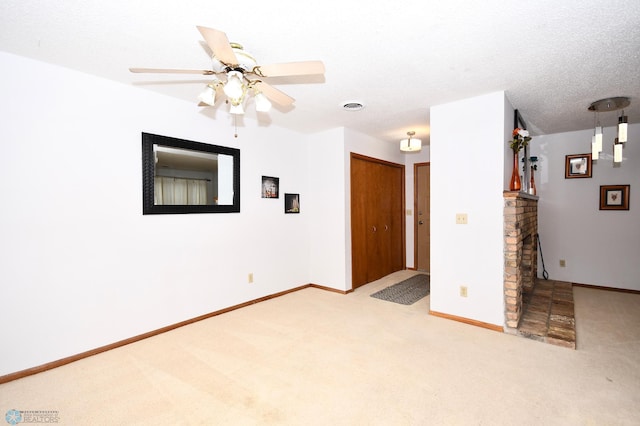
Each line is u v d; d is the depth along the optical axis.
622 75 2.38
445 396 1.85
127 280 2.62
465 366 2.18
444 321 3.03
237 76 1.73
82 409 1.77
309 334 2.76
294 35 1.82
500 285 2.76
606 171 4.02
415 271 5.40
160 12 1.60
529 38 1.86
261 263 3.76
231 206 3.40
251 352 2.43
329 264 4.22
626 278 3.92
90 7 1.55
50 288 2.22
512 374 2.07
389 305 3.56
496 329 2.79
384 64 2.20
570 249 4.27
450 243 3.05
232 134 3.42
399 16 1.64
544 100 2.94
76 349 2.34
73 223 2.33
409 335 2.71
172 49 2.01
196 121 3.09
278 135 3.97
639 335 2.65
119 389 1.96
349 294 4.02
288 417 1.69
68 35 1.83
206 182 3.19
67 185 2.29
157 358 2.35
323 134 4.23
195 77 2.44
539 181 4.46
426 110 3.28
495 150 2.76
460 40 1.88
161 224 2.83
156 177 2.79
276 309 3.44
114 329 2.54
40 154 2.17
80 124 2.35
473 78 2.44
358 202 4.36
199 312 3.13
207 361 2.29
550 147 4.38
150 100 2.74
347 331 2.81
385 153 4.93
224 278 3.35
